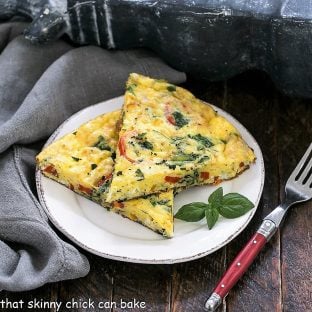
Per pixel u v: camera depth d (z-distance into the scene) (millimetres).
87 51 840
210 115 783
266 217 728
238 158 743
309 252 732
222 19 777
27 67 845
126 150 734
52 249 705
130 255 700
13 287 692
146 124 758
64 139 762
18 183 751
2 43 881
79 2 818
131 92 782
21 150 784
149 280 720
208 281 717
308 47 766
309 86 809
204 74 851
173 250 703
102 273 726
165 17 795
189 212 716
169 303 708
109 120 781
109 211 735
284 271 721
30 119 783
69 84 819
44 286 722
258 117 835
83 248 709
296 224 748
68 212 733
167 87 797
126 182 710
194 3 778
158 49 849
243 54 818
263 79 866
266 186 777
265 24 771
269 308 701
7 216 721
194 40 806
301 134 818
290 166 792
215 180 749
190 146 744
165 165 724
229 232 710
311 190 753
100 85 833
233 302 705
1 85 830
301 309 701
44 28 833
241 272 694
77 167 740
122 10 808
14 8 869
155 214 709
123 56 853
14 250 729
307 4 759
